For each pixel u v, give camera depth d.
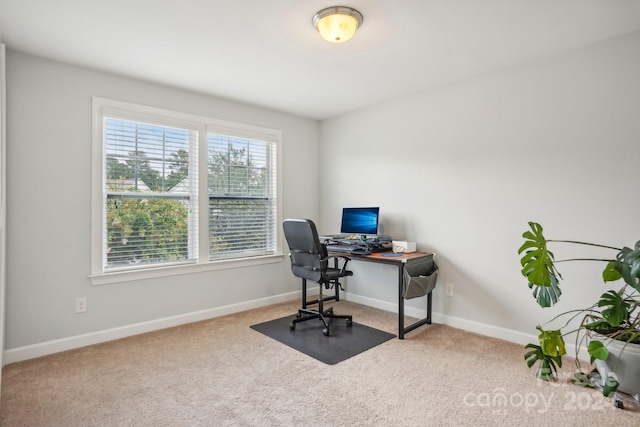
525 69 2.84
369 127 4.03
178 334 3.11
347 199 4.29
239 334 3.12
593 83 2.51
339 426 1.80
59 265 2.74
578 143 2.58
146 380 2.28
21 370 2.42
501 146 2.98
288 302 4.21
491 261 3.05
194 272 3.48
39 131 2.65
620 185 2.41
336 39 2.16
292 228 3.23
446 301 3.37
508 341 2.94
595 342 1.94
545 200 2.75
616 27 2.28
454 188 3.29
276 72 3.00
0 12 2.05
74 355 2.67
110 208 3.00
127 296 3.07
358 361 2.57
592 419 1.85
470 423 1.82
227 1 1.97
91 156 2.88
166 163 3.32
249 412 1.93
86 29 2.26
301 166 4.45
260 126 4.02
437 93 3.41
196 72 2.98
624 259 1.80
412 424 1.82
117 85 3.02
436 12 2.09
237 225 3.85
